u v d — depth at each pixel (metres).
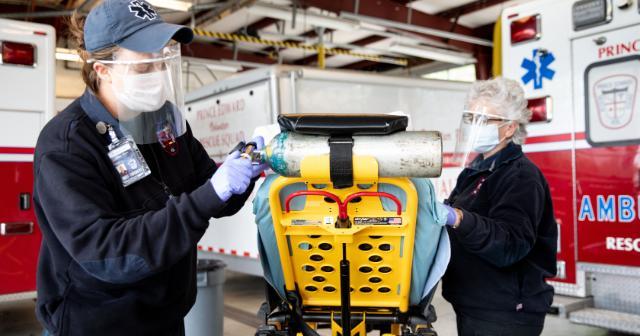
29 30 4.38
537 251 2.14
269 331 1.80
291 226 1.62
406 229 1.59
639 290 3.92
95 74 1.62
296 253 1.70
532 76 4.47
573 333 4.61
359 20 9.16
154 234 1.40
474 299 2.09
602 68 4.09
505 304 2.05
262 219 1.67
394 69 15.35
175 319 1.77
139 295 1.61
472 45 12.01
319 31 10.63
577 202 4.21
